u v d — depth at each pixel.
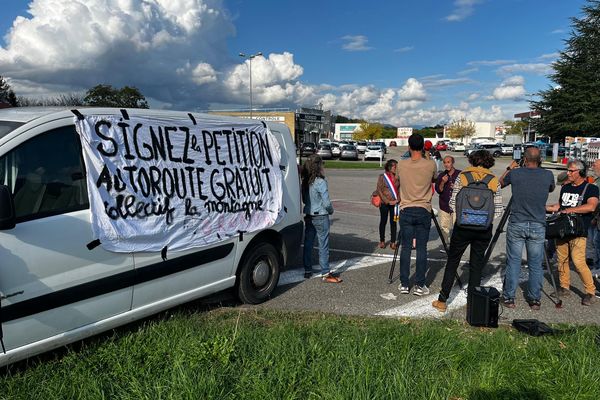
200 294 4.64
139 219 3.93
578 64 49.41
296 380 3.26
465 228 4.87
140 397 2.99
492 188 4.96
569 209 5.50
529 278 5.39
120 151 3.84
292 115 43.62
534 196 5.15
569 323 4.89
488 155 5.12
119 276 3.79
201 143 4.57
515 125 84.06
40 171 3.36
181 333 3.99
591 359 3.67
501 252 8.27
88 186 3.59
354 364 3.41
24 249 3.18
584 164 5.77
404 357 3.57
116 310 3.83
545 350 3.85
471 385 3.31
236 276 5.12
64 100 28.70
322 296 5.70
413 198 5.62
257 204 5.18
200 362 3.39
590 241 6.98
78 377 3.24
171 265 4.23
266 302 5.44
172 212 4.22
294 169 5.91
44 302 3.30
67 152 3.54
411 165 5.59
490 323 4.64
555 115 50.16
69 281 3.44
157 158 4.12
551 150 49.28
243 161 5.03
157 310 4.21
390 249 8.35
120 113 3.93
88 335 3.63
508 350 3.86
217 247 4.72
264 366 3.42
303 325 4.46
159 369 3.39
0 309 3.06
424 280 5.77
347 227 10.52
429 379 3.34
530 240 5.29
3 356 3.14
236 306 5.23
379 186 8.20
